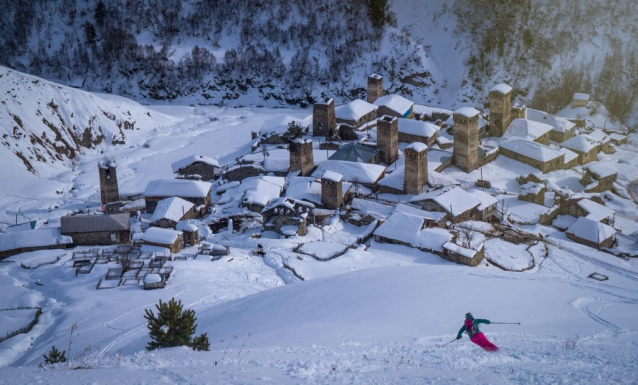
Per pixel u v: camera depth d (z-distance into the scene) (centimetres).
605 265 10600
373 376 3031
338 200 12512
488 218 12712
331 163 14250
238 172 14825
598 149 16988
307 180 13488
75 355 6744
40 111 19088
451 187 12812
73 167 18638
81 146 19688
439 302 6378
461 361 3375
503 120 16575
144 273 9625
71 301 8844
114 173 13938
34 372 3300
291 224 11594
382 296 6862
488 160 15238
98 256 10400
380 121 14675
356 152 14638
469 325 3909
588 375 2891
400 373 3111
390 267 8481
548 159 14962
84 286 9319
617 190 14675
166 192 13188
